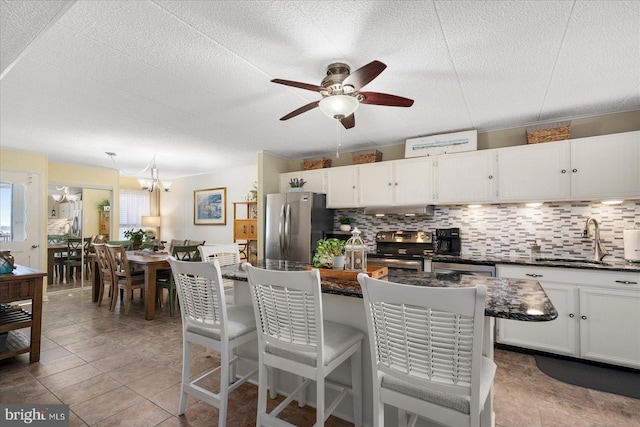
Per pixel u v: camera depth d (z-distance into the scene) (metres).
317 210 4.37
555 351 2.75
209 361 2.69
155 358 2.74
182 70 2.23
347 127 2.78
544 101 2.79
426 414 1.22
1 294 2.49
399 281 1.90
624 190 2.76
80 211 6.37
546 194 3.08
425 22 1.71
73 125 3.42
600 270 2.58
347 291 1.63
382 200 4.03
